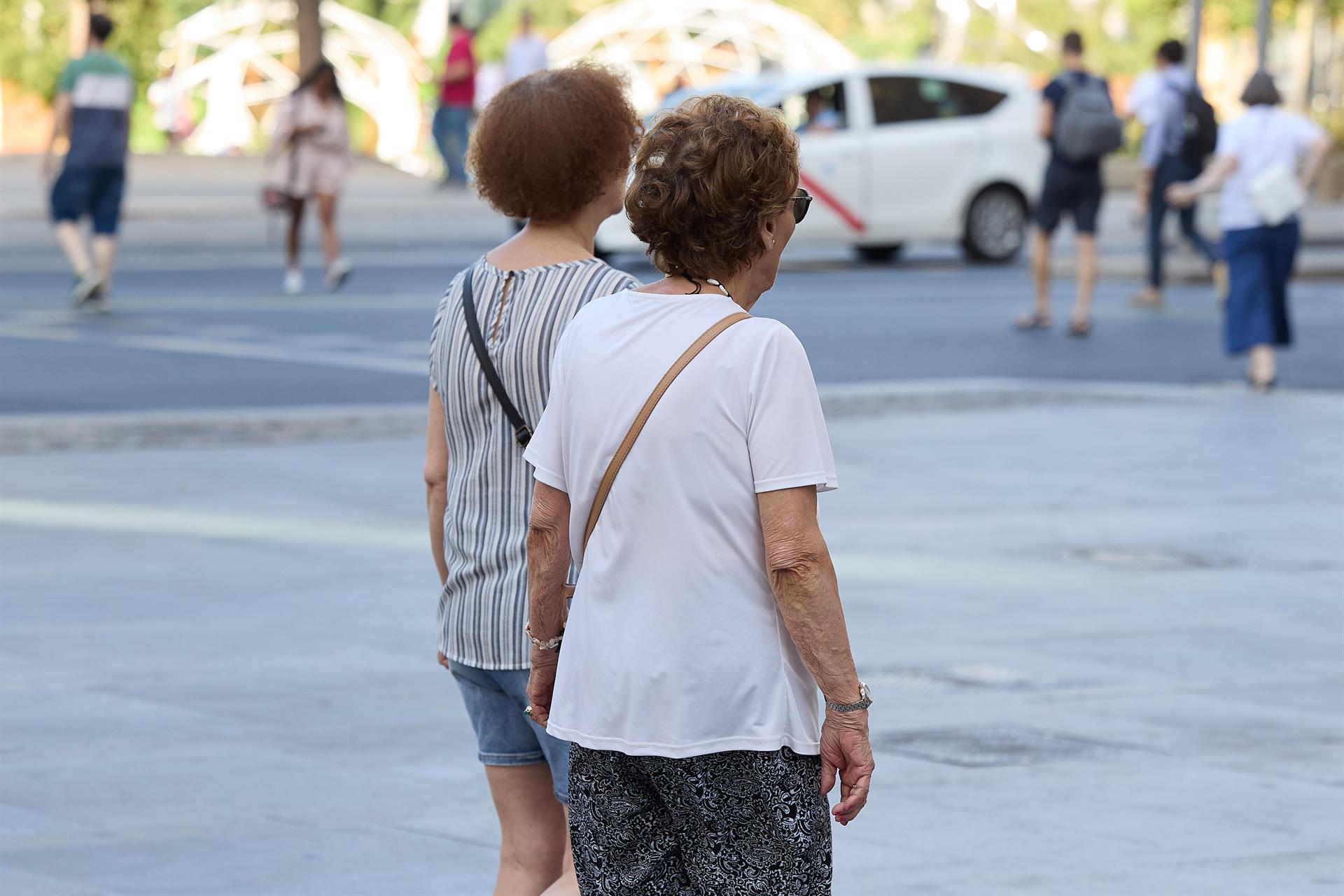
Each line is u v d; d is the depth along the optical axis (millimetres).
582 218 8695
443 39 146250
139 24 106562
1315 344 41250
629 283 8445
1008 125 59875
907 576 19688
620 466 7141
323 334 40219
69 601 18125
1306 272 58250
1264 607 18656
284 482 24297
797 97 57906
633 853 7402
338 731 14328
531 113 8547
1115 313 46844
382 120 137500
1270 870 11648
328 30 139625
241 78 135375
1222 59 125375
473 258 59031
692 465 7059
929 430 29125
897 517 22703
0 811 12508
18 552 20141
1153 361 38219
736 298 7410
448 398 8656
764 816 7176
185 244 60844
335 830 12242
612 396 7164
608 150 8594
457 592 8703
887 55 150000
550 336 8367
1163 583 19562
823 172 57594
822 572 7051
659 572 7113
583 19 150750
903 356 38281
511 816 8992
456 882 11383
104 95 43281
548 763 8914
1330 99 109438
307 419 29094
